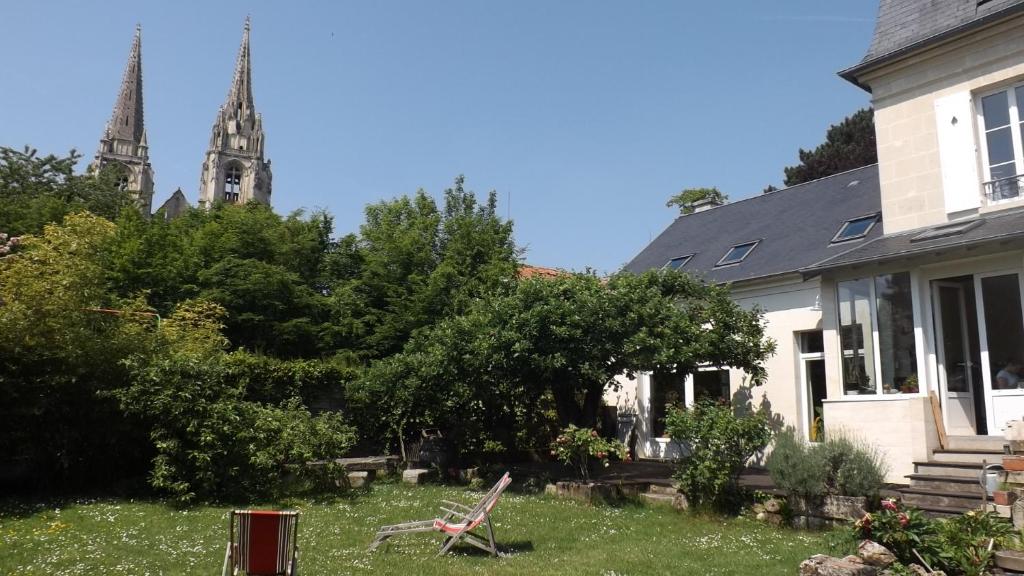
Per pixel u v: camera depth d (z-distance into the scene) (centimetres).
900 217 1327
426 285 2117
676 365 1395
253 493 1262
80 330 1246
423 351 1630
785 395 1547
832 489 1019
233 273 2012
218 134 8744
